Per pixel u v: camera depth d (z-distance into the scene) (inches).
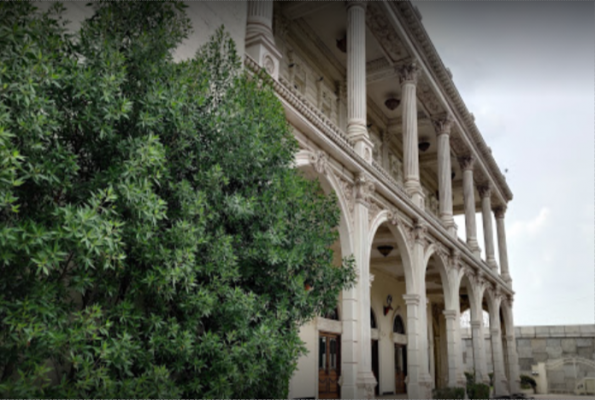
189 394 203.5
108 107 173.6
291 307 251.0
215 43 273.0
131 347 168.2
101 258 164.4
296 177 271.9
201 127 226.1
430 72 811.4
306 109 419.2
